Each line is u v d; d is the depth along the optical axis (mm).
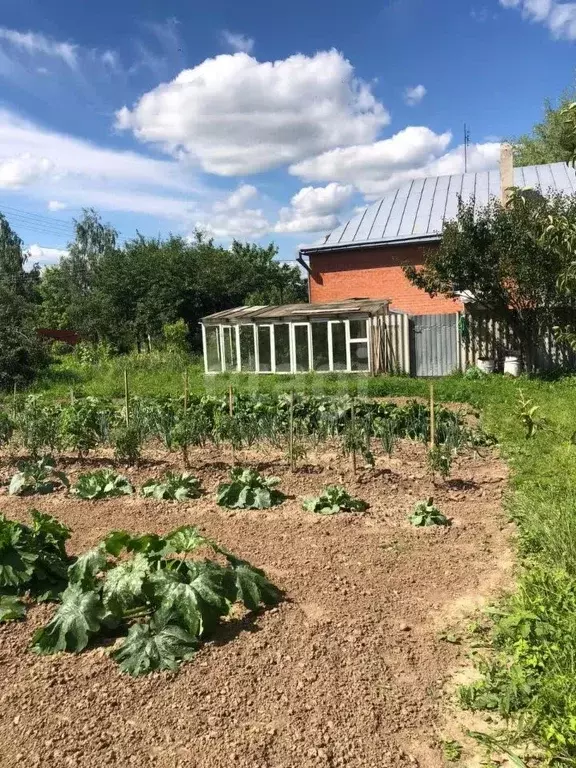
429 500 6023
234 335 22359
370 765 2725
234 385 18328
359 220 26703
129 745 2857
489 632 3811
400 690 3266
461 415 9539
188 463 8281
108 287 36094
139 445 8766
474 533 5527
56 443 9141
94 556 4059
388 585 4527
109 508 6543
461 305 24047
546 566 4418
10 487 7230
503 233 17516
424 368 21312
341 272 25750
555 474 6812
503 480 7117
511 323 19344
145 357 27000
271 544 5383
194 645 3617
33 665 3541
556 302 17750
